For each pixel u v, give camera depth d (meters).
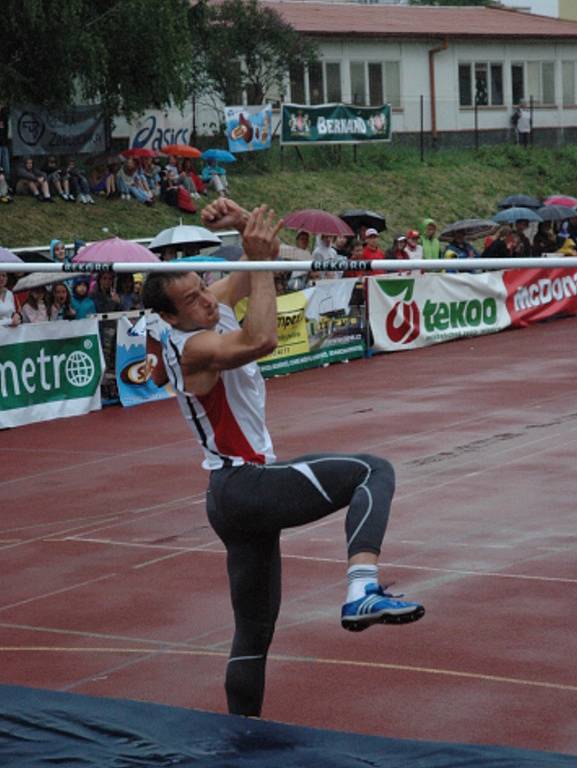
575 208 33.31
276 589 6.12
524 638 8.50
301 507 5.52
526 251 29.14
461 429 16.84
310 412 18.78
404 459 15.02
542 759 5.07
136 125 37.84
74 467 15.48
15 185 34.34
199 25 40.34
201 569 10.62
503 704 7.34
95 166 35.88
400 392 20.38
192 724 5.64
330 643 8.56
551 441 15.71
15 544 11.84
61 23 32.78
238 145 41.06
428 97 51.31
